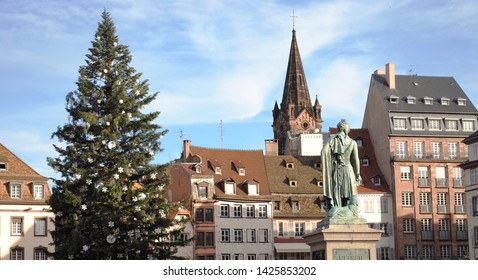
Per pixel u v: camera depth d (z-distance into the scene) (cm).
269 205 10162
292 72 18488
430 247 10475
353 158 3794
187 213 9625
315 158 10969
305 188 10538
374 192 10531
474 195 8962
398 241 10400
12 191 8519
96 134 5288
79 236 5009
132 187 5281
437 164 10694
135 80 5503
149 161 5319
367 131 11319
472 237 8975
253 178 10369
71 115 5334
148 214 5169
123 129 5350
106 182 5144
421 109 10894
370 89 11312
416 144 10756
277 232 10219
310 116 18300
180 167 10038
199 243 9675
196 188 9819
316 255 3709
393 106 10881
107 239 5003
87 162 5203
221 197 9875
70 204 5134
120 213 5100
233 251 9856
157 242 5259
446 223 10575
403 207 10500
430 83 11256
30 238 8481
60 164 5206
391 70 11100
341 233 3578
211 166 10275
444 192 10644
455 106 11031
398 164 10594
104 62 5419
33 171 8706
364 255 3591
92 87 5406
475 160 8925
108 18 5597
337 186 3738
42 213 8550
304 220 10319
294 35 18725
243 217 10012
